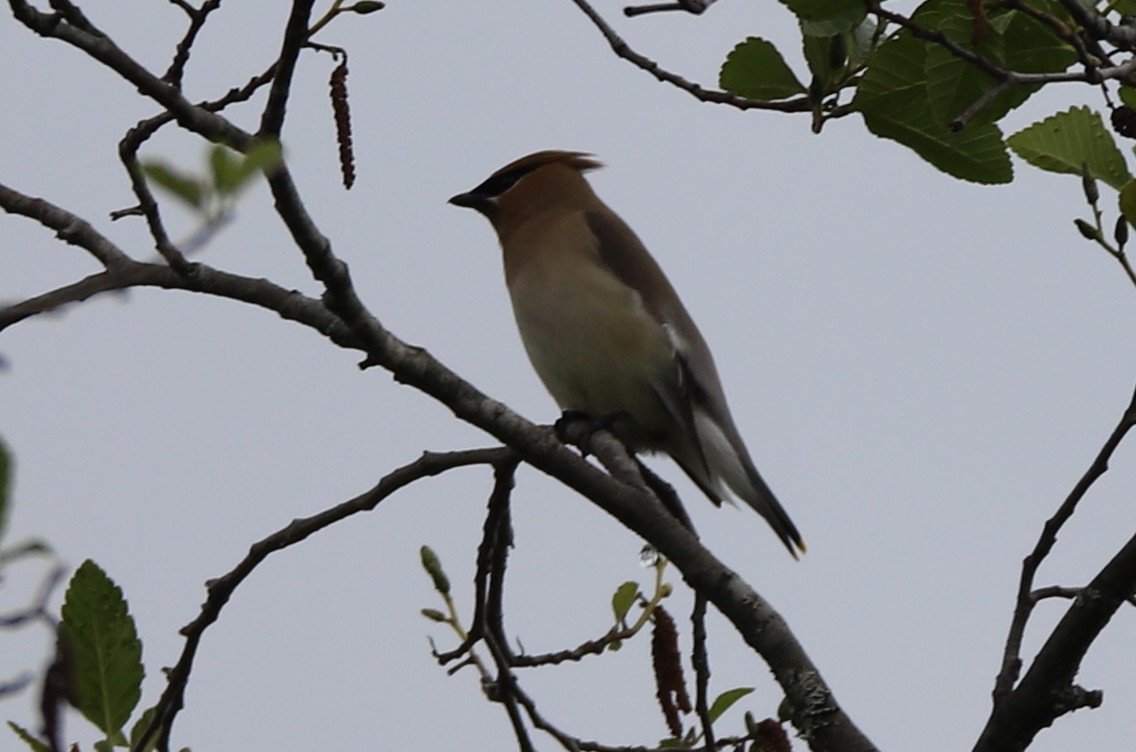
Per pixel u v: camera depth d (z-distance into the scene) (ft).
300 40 26.08
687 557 29.81
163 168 16.16
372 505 32.24
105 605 26.66
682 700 32.22
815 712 28.43
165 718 31.53
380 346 30.32
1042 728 27.86
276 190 27.32
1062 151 30.01
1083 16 27.50
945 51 28.99
